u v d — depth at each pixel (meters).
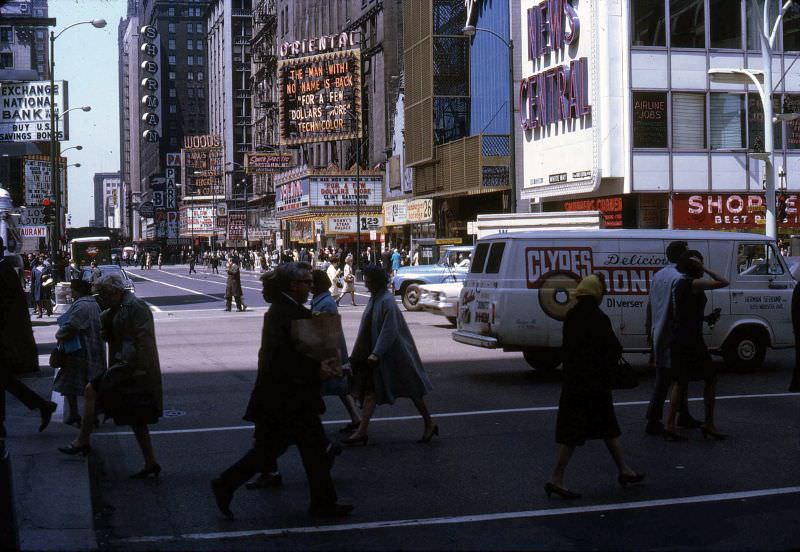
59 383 10.25
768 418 10.88
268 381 6.78
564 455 7.34
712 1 34.97
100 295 8.11
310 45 78.25
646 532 6.36
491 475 8.19
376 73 72.62
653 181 34.56
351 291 34.12
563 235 14.45
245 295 44.59
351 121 75.38
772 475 8.04
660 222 35.03
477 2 47.53
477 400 12.54
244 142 153.25
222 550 6.07
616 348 7.34
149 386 8.16
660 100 34.59
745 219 35.22
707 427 9.66
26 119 42.81
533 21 40.22
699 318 9.58
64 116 43.19
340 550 6.04
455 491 7.63
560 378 14.63
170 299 41.62
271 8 113.12
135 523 6.77
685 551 5.91
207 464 8.82
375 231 60.81
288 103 78.81
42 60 80.50
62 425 10.55
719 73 25.22
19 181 65.50
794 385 9.19
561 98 37.31
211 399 12.91
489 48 46.34
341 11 83.88
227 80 153.62
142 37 196.88
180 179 179.50
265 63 113.19
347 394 9.62
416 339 21.34
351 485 7.89
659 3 34.56
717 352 14.97
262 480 7.83
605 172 34.69
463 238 50.91
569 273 14.38
